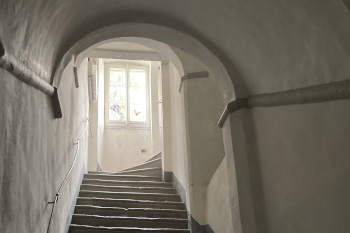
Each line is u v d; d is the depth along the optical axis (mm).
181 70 5535
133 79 11789
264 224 2510
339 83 1581
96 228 4672
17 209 1899
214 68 3158
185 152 5254
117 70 11766
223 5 2414
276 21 2021
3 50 1525
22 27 1795
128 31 3162
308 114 1906
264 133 2539
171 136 7383
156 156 8680
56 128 3197
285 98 2127
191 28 2992
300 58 1942
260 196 2580
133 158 10844
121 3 2787
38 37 2088
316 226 1836
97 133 9023
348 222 1565
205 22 2785
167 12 2932
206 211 4797
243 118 2797
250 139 2758
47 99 2639
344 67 1575
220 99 5312
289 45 2010
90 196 5891
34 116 2230
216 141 5129
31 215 2225
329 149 1711
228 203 3670
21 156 1955
